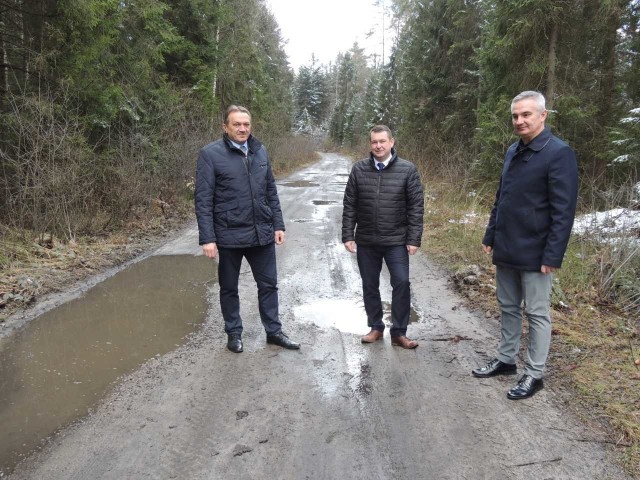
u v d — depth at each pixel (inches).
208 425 112.8
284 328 176.7
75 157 295.3
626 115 389.4
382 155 154.6
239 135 149.0
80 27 302.2
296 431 110.7
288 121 1401.3
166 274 242.1
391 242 157.3
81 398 124.4
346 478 94.7
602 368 140.9
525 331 170.6
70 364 143.9
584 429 111.9
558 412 119.4
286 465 98.5
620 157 309.6
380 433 110.3
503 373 140.4
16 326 172.7
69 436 107.7
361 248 162.1
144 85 423.8
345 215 165.2
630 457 101.3
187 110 517.7
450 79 641.6
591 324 174.2
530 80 387.9
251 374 139.5
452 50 604.1
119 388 129.8
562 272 211.9
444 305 203.0
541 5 354.3
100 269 247.0
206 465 98.3
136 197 348.2
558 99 373.4
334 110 2488.9
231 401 124.0
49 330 169.5
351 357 152.3
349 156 1745.8
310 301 207.3
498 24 391.9
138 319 181.3
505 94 399.9
